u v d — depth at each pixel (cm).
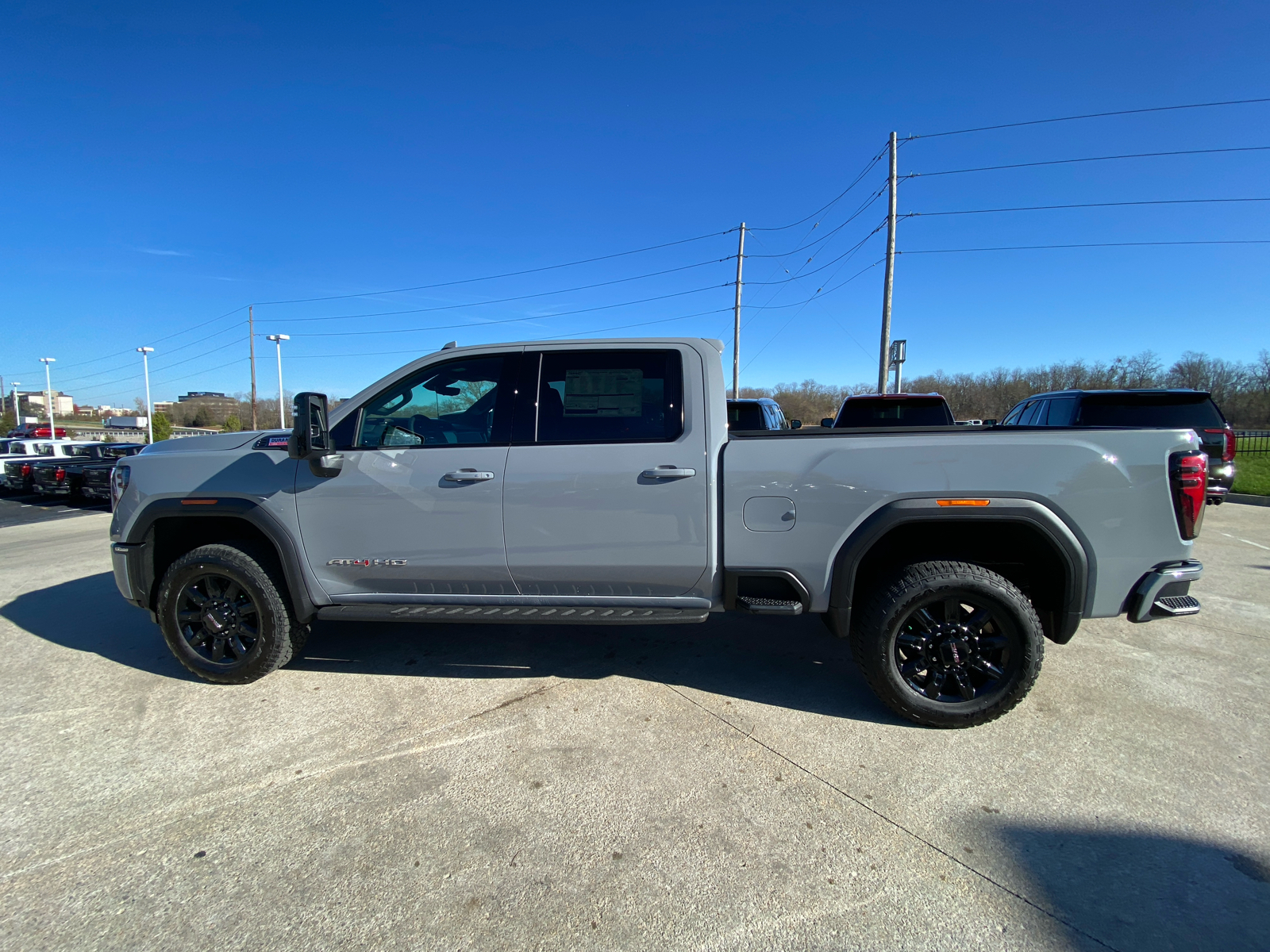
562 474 309
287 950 179
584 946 179
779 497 299
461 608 327
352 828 230
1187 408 789
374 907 194
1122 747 279
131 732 300
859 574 315
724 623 452
